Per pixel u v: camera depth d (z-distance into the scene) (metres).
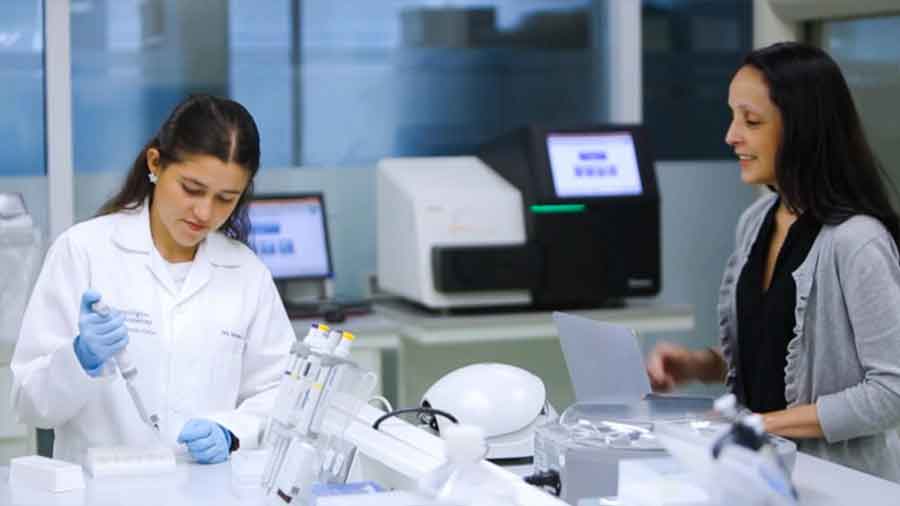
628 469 1.76
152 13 4.36
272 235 4.19
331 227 4.59
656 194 4.10
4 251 3.69
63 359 2.20
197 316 2.47
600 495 1.86
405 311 4.10
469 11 4.71
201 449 2.20
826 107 2.42
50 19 4.20
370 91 4.62
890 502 1.97
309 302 4.11
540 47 4.80
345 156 4.60
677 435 1.76
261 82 4.50
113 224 2.48
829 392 2.44
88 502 1.94
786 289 2.47
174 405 2.42
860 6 4.11
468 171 4.23
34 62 4.24
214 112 2.29
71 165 4.26
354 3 4.57
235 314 2.50
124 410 2.39
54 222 4.25
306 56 4.53
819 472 2.16
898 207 3.96
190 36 4.41
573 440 1.96
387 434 2.10
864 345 2.36
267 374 2.56
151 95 4.39
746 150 2.49
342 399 1.98
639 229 4.10
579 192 4.02
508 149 4.13
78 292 2.40
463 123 4.74
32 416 2.31
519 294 4.02
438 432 2.34
